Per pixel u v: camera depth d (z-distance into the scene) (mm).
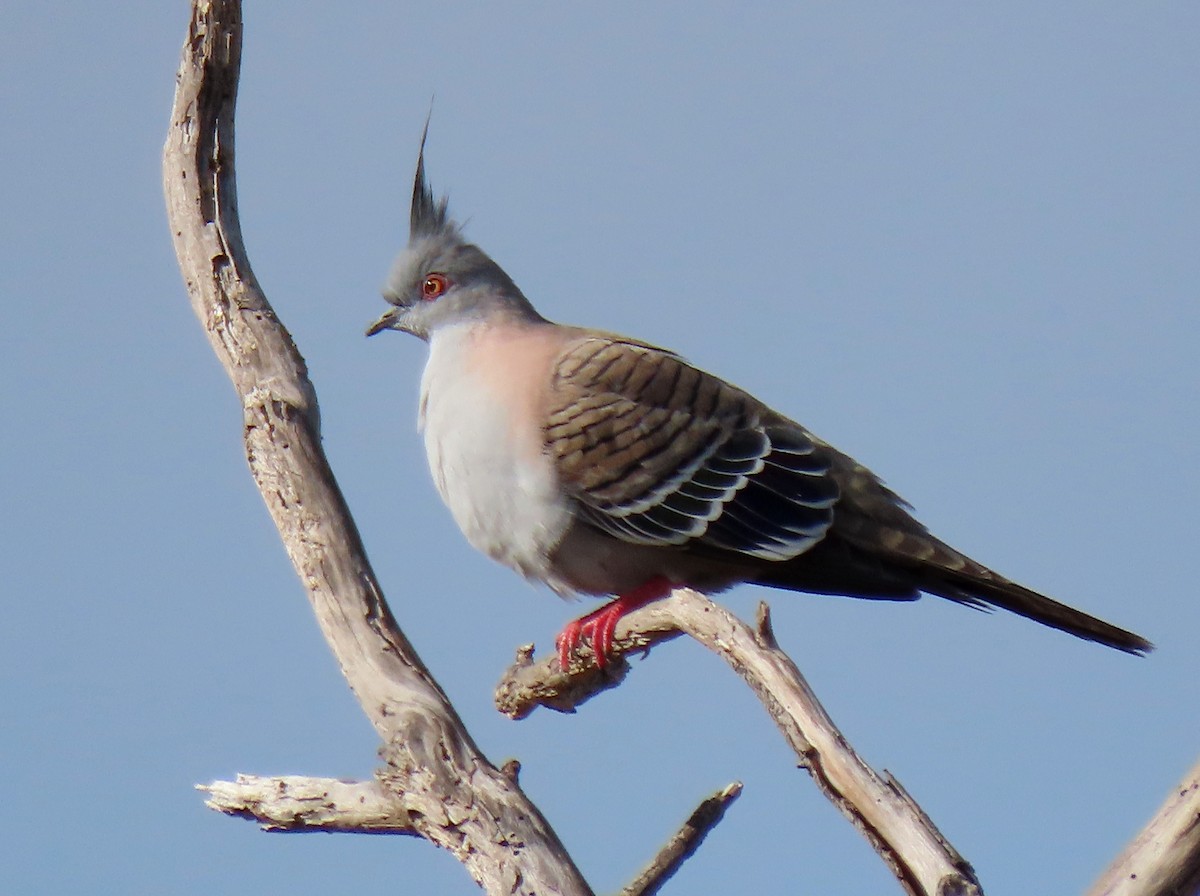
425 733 9273
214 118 11398
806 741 7949
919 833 7367
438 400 12922
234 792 9609
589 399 12578
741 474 12820
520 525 12641
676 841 9695
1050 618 12039
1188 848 6988
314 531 10375
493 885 8789
